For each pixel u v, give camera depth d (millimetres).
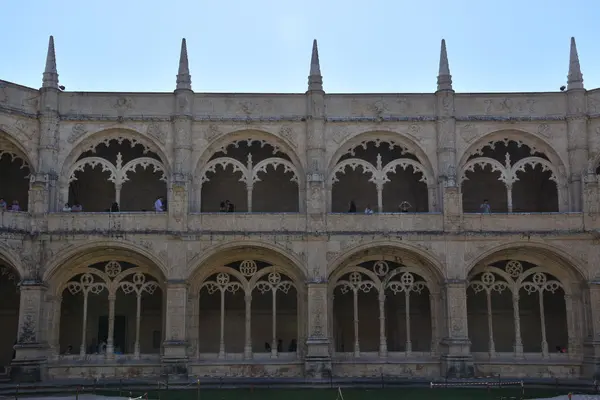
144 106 41594
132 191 47094
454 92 42188
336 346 46719
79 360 39500
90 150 42031
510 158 46562
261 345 46625
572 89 41906
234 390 35594
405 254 41125
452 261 39938
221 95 42000
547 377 39812
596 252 39844
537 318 47031
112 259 40562
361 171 48156
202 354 40562
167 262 39281
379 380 37781
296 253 39844
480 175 48250
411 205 48156
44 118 40312
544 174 47469
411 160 41844
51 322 39312
